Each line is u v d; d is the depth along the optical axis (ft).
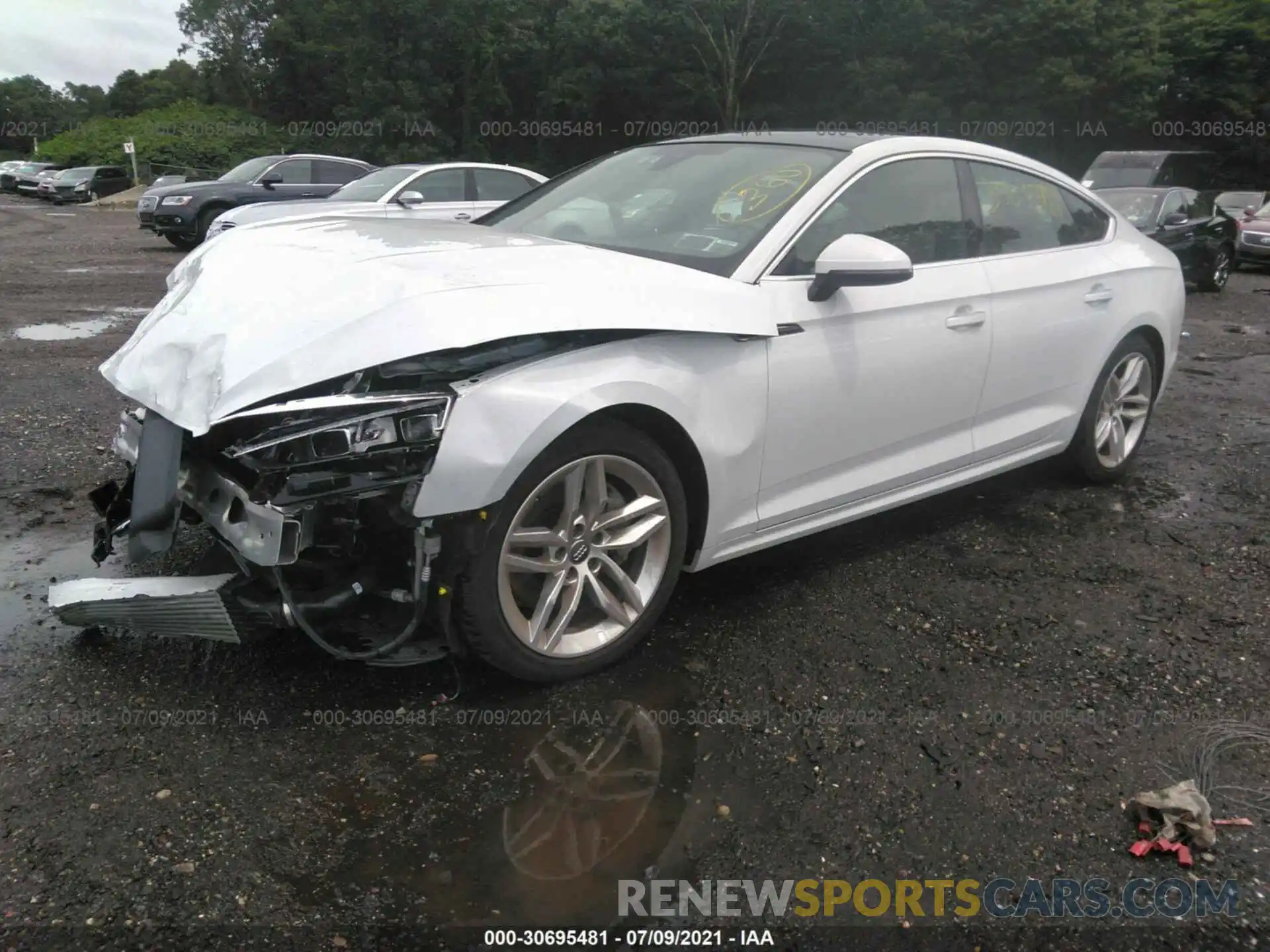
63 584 9.77
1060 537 13.82
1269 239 54.13
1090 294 14.26
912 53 107.55
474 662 9.81
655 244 11.08
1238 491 15.96
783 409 10.38
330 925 6.59
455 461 8.02
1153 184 49.42
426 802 7.80
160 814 7.48
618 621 9.74
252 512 8.09
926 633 10.91
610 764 8.39
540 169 129.90
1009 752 8.79
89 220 87.61
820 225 10.95
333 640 8.82
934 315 11.84
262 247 10.06
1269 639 11.00
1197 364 26.91
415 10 126.11
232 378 8.01
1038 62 101.19
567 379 8.64
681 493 9.84
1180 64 110.11
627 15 117.08
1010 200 13.60
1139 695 9.80
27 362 22.57
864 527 13.99
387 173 38.32
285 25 166.09
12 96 304.09
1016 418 13.75
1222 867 7.48
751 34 114.42
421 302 8.12
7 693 8.94
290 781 7.95
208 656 9.72
